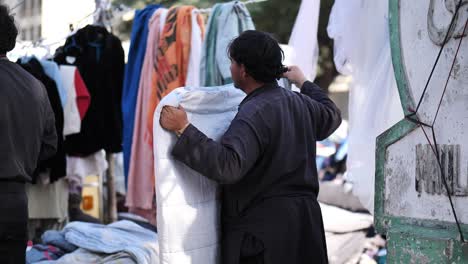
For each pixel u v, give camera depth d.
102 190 7.38
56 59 5.67
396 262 2.97
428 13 2.88
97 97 5.66
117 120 5.70
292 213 2.88
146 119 5.19
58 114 5.40
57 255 4.56
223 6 4.84
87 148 5.65
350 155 4.15
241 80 3.06
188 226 2.91
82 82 5.54
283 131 2.92
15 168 3.21
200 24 5.11
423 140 2.90
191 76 5.05
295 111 3.03
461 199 2.70
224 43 4.74
